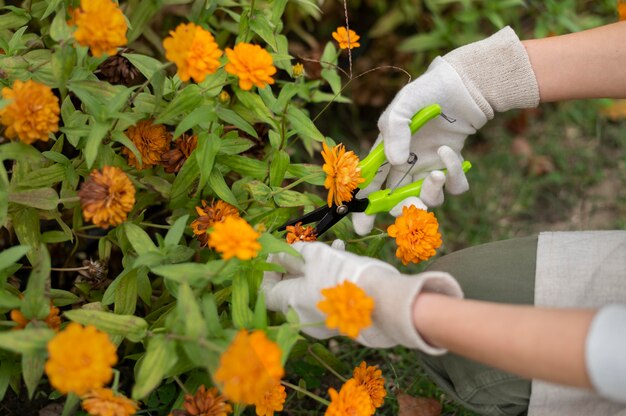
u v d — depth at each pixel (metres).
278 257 1.16
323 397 1.60
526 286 1.10
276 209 1.36
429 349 0.90
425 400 1.54
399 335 0.92
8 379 1.19
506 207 2.13
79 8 1.15
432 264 1.25
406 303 0.90
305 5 1.68
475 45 1.25
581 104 2.35
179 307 0.98
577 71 1.21
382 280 0.96
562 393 1.02
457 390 1.12
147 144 1.28
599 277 1.04
